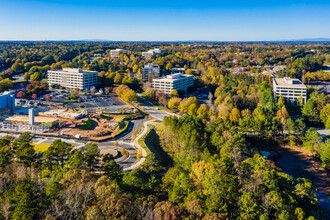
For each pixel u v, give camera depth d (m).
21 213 66.00
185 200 83.25
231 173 98.94
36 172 101.69
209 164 99.50
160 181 109.25
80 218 70.19
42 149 154.12
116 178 101.75
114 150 157.50
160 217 68.69
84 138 179.25
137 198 81.50
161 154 164.62
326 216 100.62
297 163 165.50
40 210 69.88
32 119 191.88
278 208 80.06
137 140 179.00
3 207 68.44
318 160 167.75
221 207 78.56
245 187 92.62
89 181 86.06
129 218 69.00
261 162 108.75
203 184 91.12
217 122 183.12
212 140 154.88
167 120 183.50
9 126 191.50
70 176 87.44
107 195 74.00
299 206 85.56
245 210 77.19
